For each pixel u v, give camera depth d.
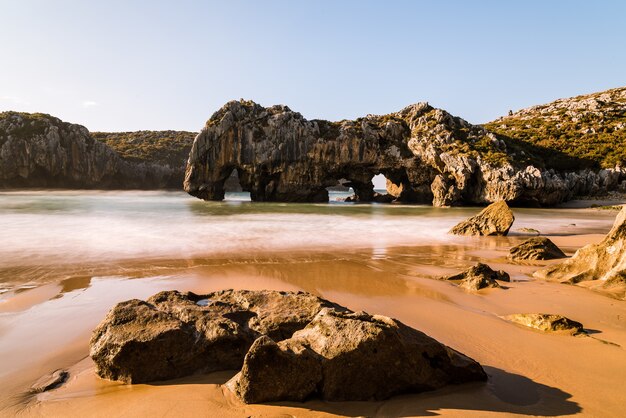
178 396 4.15
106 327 4.93
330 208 41.47
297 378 4.02
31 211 30.62
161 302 5.77
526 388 4.37
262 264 12.10
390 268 11.78
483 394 4.22
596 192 53.31
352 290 8.97
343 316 4.75
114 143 113.06
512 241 18.03
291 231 20.88
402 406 3.96
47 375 4.78
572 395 4.20
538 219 30.41
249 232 20.12
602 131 70.75
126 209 34.56
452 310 7.43
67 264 11.71
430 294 8.69
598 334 6.26
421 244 16.97
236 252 14.24
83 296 8.32
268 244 16.30
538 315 6.60
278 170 52.31
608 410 3.87
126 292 8.66
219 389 4.30
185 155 110.75
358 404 4.00
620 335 6.20
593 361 5.11
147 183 95.75
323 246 16.03
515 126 84.19
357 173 56.12
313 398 4.08
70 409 3.94
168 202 47.16
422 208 43.31
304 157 52.34
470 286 9.25
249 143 51.69
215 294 6.57
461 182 46.59
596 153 60.09
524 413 3.80
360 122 56.28
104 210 32.91
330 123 56.72
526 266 12.43
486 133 55.44
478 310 7.56
